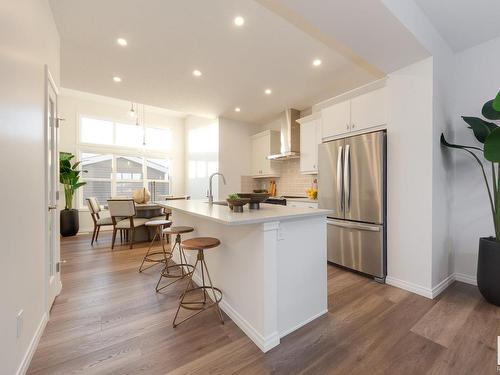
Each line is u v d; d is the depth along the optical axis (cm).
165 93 382
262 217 162
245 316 181
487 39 248
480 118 248
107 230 582
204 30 231
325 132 337
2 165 118
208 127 564
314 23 183
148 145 664
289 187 505
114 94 386
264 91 377
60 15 209
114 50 262
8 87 125
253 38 244
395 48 215
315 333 177
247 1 196
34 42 164
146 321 193
